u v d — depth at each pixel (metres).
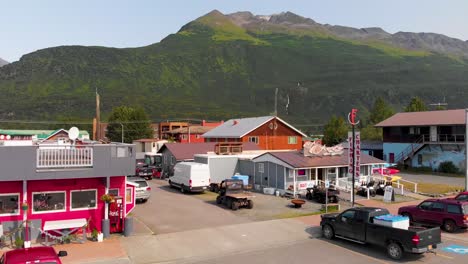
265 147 63.00
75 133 19.48
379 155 61.84
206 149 46.34
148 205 28.22
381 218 17.36
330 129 89.50
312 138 108.19
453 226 20.78
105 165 18.89
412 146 54.34
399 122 56.22
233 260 16.50
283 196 31.77
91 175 18.58
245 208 27.08
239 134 60.84
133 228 21.42
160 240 19.25
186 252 17.53
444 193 33.25
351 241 19.05
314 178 33.56
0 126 153.50
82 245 18.12
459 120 49.91
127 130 109.75
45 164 17.88
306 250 17.88
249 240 19.41
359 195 31.66
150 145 70.94
